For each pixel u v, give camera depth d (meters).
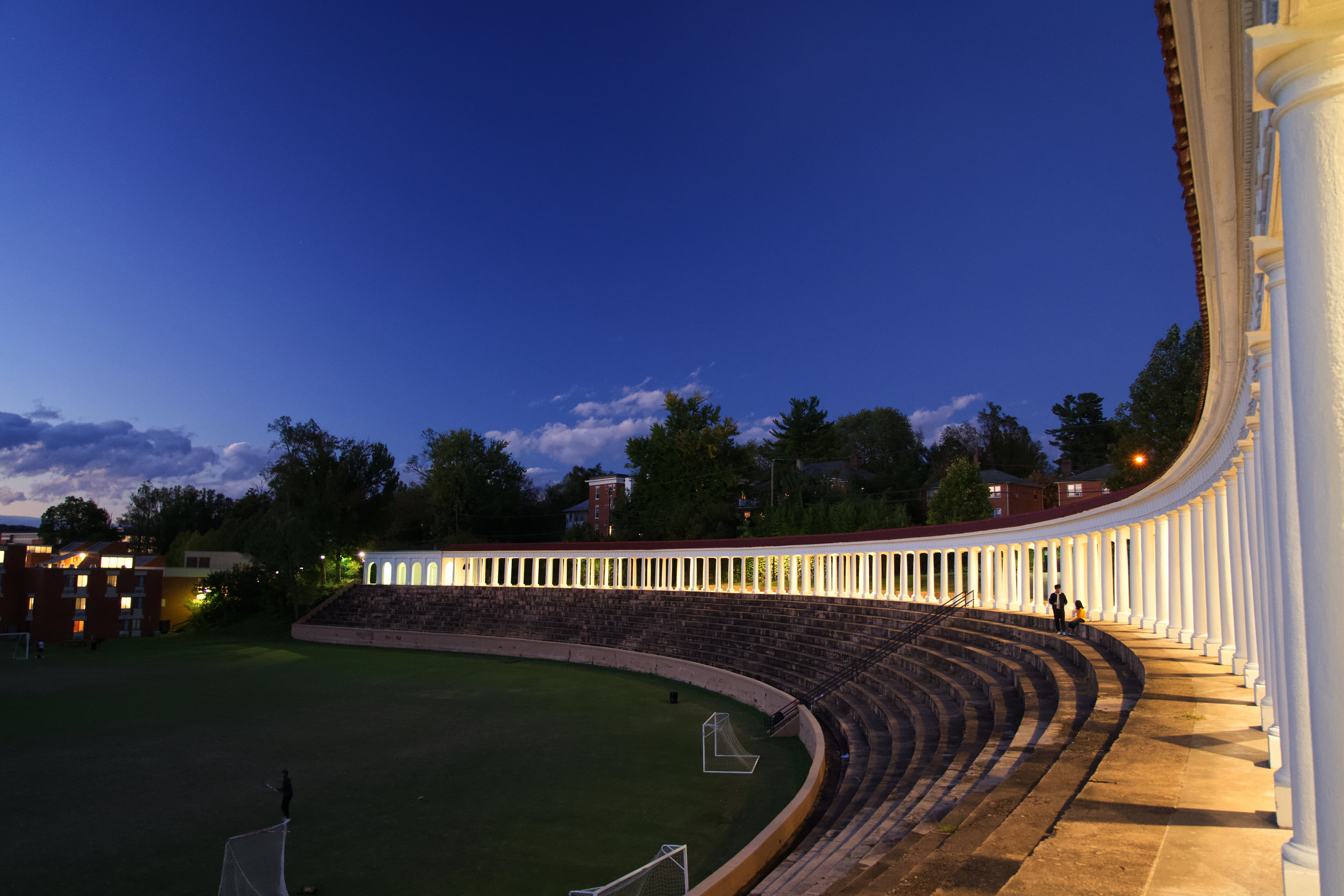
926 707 24.34
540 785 22.81
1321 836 3.63
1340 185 3.66
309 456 80.38
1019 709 18.50
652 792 22.08
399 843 18.16
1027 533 32.59
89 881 16.09
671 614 52.75
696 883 15.53
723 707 35.03
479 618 62.94
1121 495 24.45
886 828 12.37
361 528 83.75
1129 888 5.39
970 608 34.22
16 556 71.12
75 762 25.88
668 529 78.88
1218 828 6.54
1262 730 9.85
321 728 30.86
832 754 24.39
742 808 20.59
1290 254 3.87
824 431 101.62
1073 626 24.70
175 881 16.11
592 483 107.25
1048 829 6.81
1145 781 7.91
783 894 10.58
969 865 6.07
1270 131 5.21
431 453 98.75
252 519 98.50
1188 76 5.93
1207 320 11.15
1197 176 7.38
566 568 69.31
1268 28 3.76
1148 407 47.50
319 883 15.95
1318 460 3.67
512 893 15.42
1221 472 15.43
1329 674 3.61
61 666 50.78
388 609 69.56
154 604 75.44
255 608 78.25
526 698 37.69
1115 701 12.55
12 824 19.69
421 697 38.16
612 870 16.52
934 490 83.38
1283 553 5.68
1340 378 3.63
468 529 98.06
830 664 34.69
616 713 33.81
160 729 30.86
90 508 143.50
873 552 44.38
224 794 22.14
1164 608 22.20
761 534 67.50
